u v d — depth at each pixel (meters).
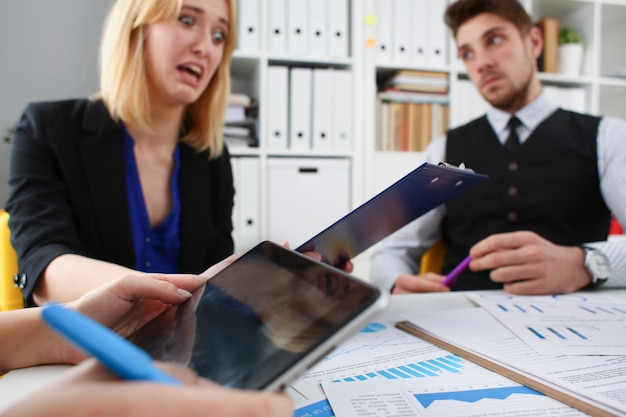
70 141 0.87
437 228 1.21
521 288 0.67
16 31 1.70
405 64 1.76
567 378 0.34
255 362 0.21
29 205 0.77
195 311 0.33
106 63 0.94
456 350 0.41
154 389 0.14
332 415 0.29
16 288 0.77
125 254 0.88
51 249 0.66
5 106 1.70
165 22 0.87
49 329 0.37
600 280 0.67
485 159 1.08
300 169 1.70
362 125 1.73
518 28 1.07
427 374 0.36
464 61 1.22
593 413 0.28
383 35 1.73
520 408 0.30
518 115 1.07
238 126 1.71
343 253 0.57
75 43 1.77
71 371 0.16
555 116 1.05
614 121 1.01
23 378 0.34
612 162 0.98
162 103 0.95
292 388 0.34
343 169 1.71
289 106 1.67
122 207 0.88
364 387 0.34
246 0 1.60
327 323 0.21
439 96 1.82
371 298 0.20
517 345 0.42
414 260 1.24
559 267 0.66
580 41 1.90
